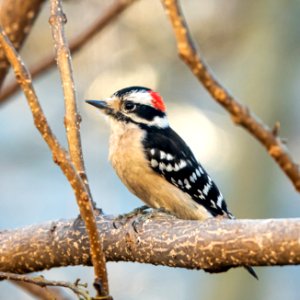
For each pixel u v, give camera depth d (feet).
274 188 45.70
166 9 12.45
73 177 16.08
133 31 48.70
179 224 18.47
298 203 48.47
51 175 53.36
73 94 18.70
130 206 51.65
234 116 12.52
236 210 45.52
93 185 51.85
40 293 24.48
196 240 17.70
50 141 15.87
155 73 49.16
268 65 46.75
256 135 12.52
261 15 47.52
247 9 48.44
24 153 53.21
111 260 19.80
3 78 26.25
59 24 18.76
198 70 12.50
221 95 12.49
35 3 25.32
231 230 17.19
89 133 51.57
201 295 45.70
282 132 47.09
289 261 16.47
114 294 47.39
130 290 47.55
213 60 49.80
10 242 20.68
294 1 46.88
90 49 48.44
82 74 48.80
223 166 48.96
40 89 52.65
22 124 53.21
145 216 20.76
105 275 16.71
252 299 43.91
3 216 51.83
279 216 47.70
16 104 52.95
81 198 16.25
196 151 49.32
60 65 18.67
